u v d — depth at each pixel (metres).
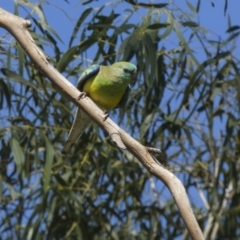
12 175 13.93
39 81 13.28
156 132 13.75
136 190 14.40
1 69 12.23
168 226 14.62
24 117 13.42
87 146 13.77
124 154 13.55
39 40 12.45
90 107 8.71
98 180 14.44
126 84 10.82
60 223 13.84
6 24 8.73
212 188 14.09
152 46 12.01
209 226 14.55
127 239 14.20
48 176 12.52
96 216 14.13
